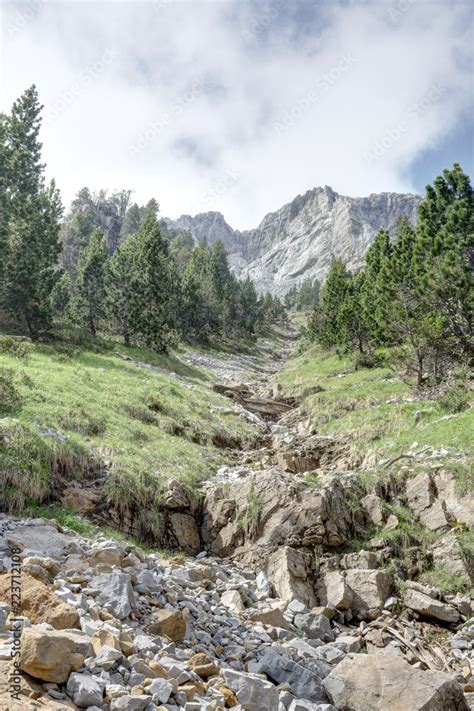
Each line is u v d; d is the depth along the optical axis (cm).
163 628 745
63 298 6444
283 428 2911
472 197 3169
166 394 2794
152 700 523
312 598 1114
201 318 8388
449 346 2714
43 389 1928
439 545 1241
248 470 1895
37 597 638
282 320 16588
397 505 1426
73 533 1073
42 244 4616
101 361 3353
